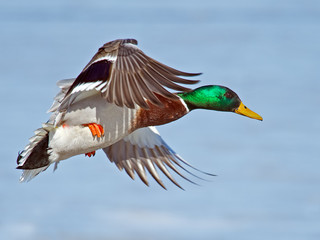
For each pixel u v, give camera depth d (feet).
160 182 40.96
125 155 41.01
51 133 33.30
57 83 33.17
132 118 33.76
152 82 26.96
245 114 38.09
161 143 41.57
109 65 27.94
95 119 32.99
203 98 37.37
